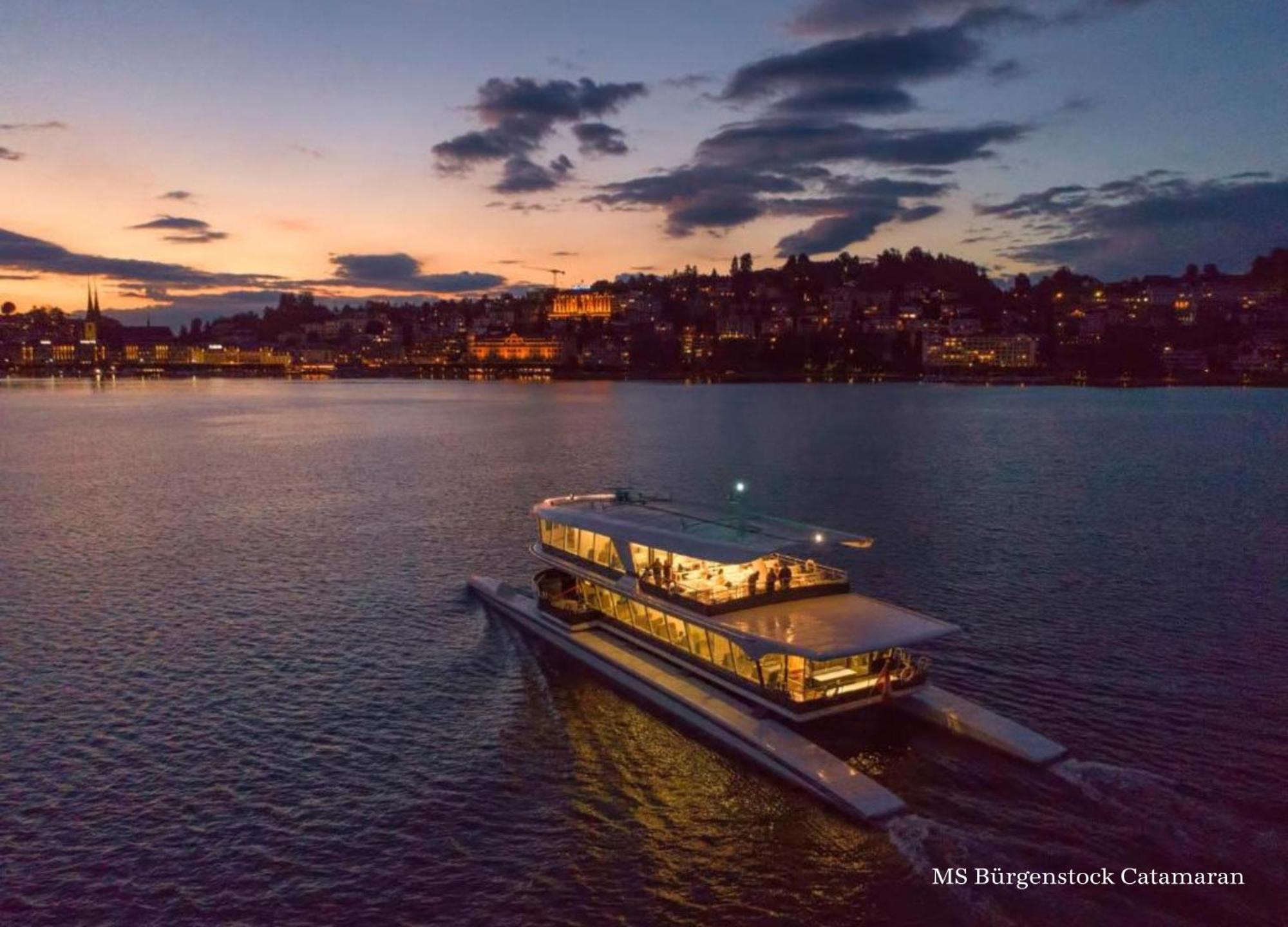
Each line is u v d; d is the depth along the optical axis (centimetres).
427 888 2903
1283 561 6900
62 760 3753
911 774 3488
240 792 3506
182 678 4659
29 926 2736
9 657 4953
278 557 7300
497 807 3384
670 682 4256
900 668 4022
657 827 3225
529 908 2794
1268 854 2928
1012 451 15138
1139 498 10006
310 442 17812
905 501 9812
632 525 4872
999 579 6356
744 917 2727
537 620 5284
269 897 2866
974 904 2722
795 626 3941
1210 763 3559
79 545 7819
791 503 9669
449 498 10350
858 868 2934
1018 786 3381
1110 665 4622
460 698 4391
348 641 5241
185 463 14138
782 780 3509
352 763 3734
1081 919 2644
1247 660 4678
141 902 2850
